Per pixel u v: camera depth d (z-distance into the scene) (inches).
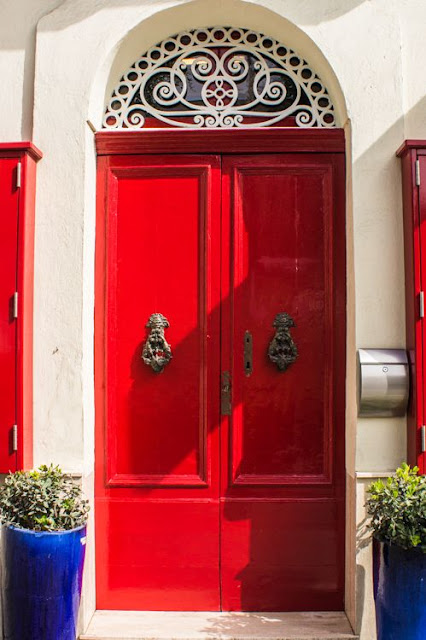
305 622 139.7
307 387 146.4
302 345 146.6
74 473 136.3
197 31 148.6
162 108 149.2
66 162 140.7
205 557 145.5
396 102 138.3
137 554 146.1
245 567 145.3
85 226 141.2
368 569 134.1
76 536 123.0
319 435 145.9
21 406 133.6
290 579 144.8
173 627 137.8
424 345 130.5
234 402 146.3
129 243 148.3
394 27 139.3
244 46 148.6
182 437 147.1
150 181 148.6
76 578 123.6
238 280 147.1
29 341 137.6
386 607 119.0
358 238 137.3
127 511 146.2
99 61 141.6
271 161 147.9
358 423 135.6
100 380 146.9
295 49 147.6
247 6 140.5
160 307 147.9
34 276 140.3
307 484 144.9
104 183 148.5
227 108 147.9
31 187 138.6
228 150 147.7
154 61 149.1
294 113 148.3
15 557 120.6
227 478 146.3
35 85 141.9
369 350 135.1
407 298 135.0
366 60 139.0
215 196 148.3
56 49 142.3
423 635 116.3
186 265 148.0
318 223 147.3
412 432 132.1
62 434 138.5
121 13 142.3
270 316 147.3
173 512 145.9
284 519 145.4
